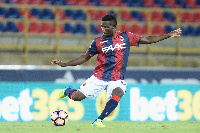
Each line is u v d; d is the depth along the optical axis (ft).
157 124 77.82
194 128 63.00
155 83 100.27
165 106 100.22
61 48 141.90
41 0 166.81
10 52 139.74
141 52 144.56
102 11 166.20
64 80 96.53
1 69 93.76
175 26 166.30
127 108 97.76
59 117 67.10
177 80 101.60
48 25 158.81
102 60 59.57
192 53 148.46
